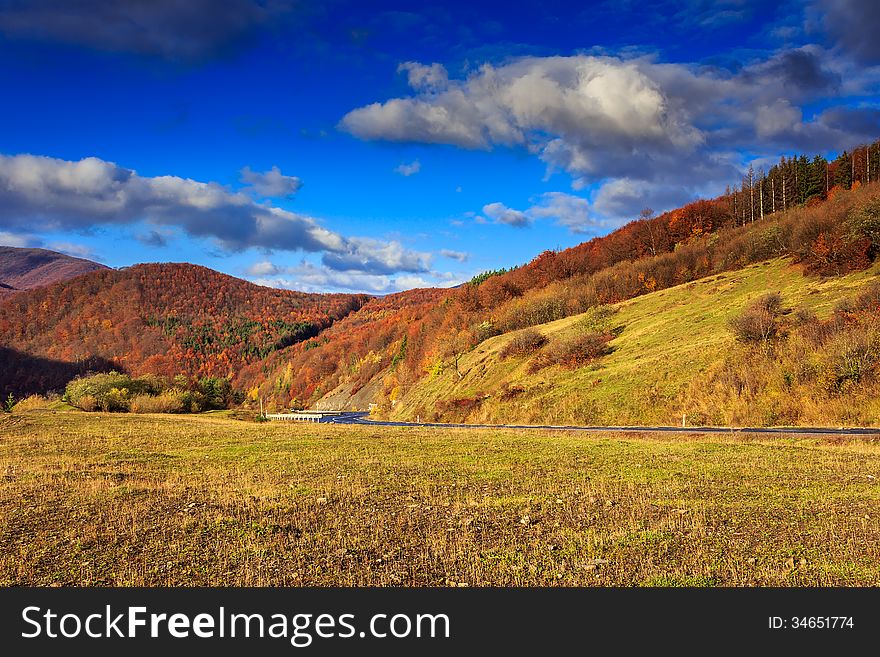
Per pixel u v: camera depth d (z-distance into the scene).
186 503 16.88
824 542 12.50
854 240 71.25
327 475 22.53
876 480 19.39
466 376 91.62
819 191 132.88
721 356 52.22
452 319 158.75
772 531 13.41
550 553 12.05
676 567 11.15
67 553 12.20
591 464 24.92
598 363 66.94
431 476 22.23
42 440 35.50
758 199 147.50
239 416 72.94
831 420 38.47
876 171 121.56
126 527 14.16
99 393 77.06
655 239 148.50
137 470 23.97
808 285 71.31
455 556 11.85
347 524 14.55
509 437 38.50
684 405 48.34
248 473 22.89
